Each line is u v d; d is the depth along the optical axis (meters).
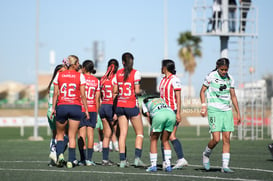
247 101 86.88
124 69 37.75
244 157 48.59
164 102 35.75
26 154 52.72
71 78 37.72
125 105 37.81
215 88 35.03
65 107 37.62
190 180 30.45
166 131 35.31
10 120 134.25
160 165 40.59
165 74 37.91
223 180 30.45
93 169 36.84
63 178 31.45
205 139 84.06
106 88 40.47
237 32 82.94
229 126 35.06
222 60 34.81
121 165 38.50
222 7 82.25
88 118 38.50
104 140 40.91
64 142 40.47
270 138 85.94
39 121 114.19
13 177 31.95
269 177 32.03
